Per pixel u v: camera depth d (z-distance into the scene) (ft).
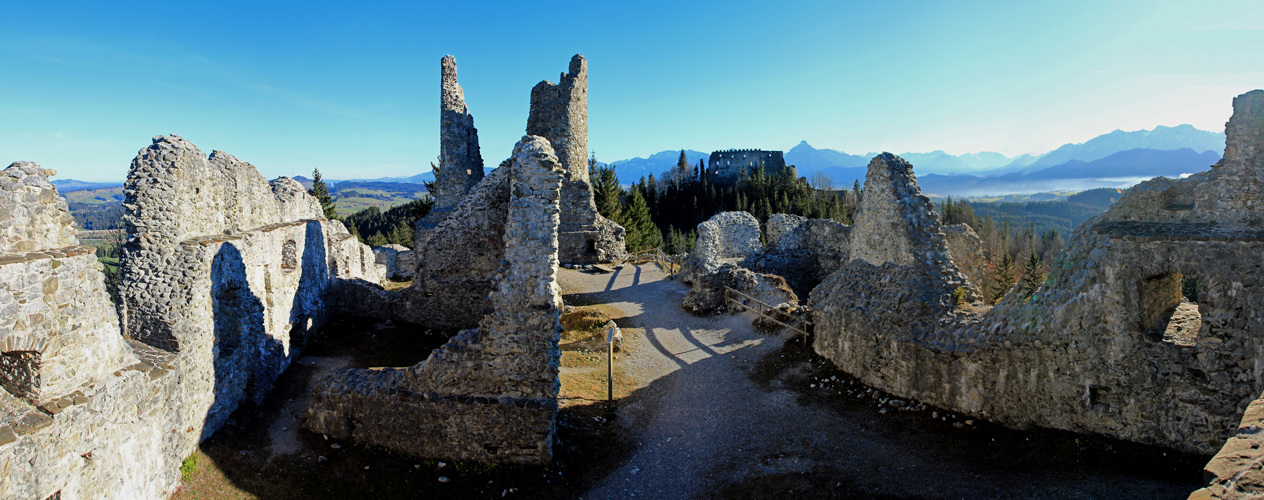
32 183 25.17
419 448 36.96
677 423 42.78
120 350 30.04
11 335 23.30
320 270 65.36
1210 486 12.75
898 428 38.55
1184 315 34.76
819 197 292.81
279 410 42.91
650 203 301.84
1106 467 30.58
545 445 35.63
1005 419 36.40
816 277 94.07
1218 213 30.12
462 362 36.06
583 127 108.88
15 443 23.07
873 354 44.42
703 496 33.53
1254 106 29.01
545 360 35.32
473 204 64.34
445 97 105.70
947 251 43.83
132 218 33.99
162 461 31.63
